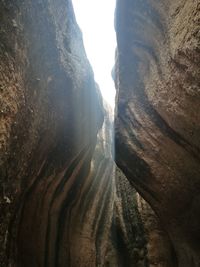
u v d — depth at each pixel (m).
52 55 4.20
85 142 5.86
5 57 2.94
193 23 3.11
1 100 2.78
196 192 4.41
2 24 2.92
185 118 3.83
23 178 3.71
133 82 5.50
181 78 3.63
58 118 4.66
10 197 3.28
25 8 3.37
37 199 4.61
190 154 4.19
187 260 4.90
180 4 3.57
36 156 4.12
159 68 4.46
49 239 5.24
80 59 5.42
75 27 5.41
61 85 4.53
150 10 4.57
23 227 4.28
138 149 5.18
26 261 4.38
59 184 5.25
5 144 2.87
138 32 5.11
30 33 3.54
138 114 5.25
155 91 4.59
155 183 4.97
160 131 4.69
